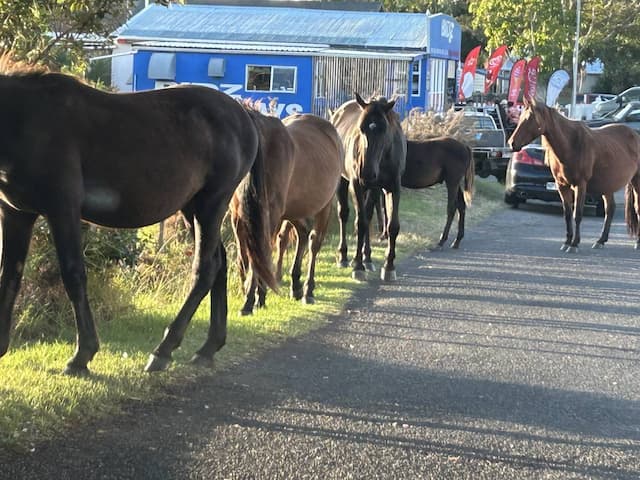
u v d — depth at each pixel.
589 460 5.13
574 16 43.88
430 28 28.61
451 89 32.34
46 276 7.77
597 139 15.12
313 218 9.98
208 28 29.41
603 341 8.42
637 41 52.12
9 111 5.44
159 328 7.79
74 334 7.46
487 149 26.48
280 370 6.78
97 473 4.50
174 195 6.07
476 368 7.18
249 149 6.61
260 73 27.28
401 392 6.35
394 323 8.88
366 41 28.50
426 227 17.03
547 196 20.44
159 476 4.53
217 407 5.71
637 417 6.01
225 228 11.26
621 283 11.91
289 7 34.84
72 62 9.77
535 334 8.64
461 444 5.30
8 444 4.71
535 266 13.23
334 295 10.23
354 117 12.86
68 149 5.55
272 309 9.22
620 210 22.52
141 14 30.20
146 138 5.85
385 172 11.16
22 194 5.54
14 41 8.30
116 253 8.99
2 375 5.74
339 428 5.46
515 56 44.72
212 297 6.71
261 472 4.68
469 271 12.55
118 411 5.45
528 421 5.81
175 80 27.47
